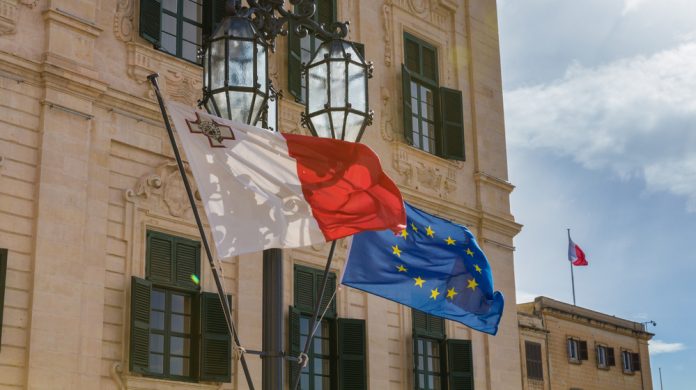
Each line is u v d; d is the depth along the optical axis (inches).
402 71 828.0
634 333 1734.7
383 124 806.5
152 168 631.2
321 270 725.9
